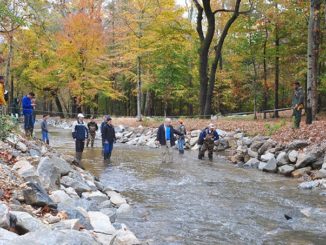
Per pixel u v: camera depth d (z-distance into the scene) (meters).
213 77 26.14
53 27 36.19
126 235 5.44
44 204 6.06
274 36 26.41
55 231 4.12
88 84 37.19
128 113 49.31
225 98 41.31
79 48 35.00
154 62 33.59
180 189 10.37
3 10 15.12
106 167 13.84
